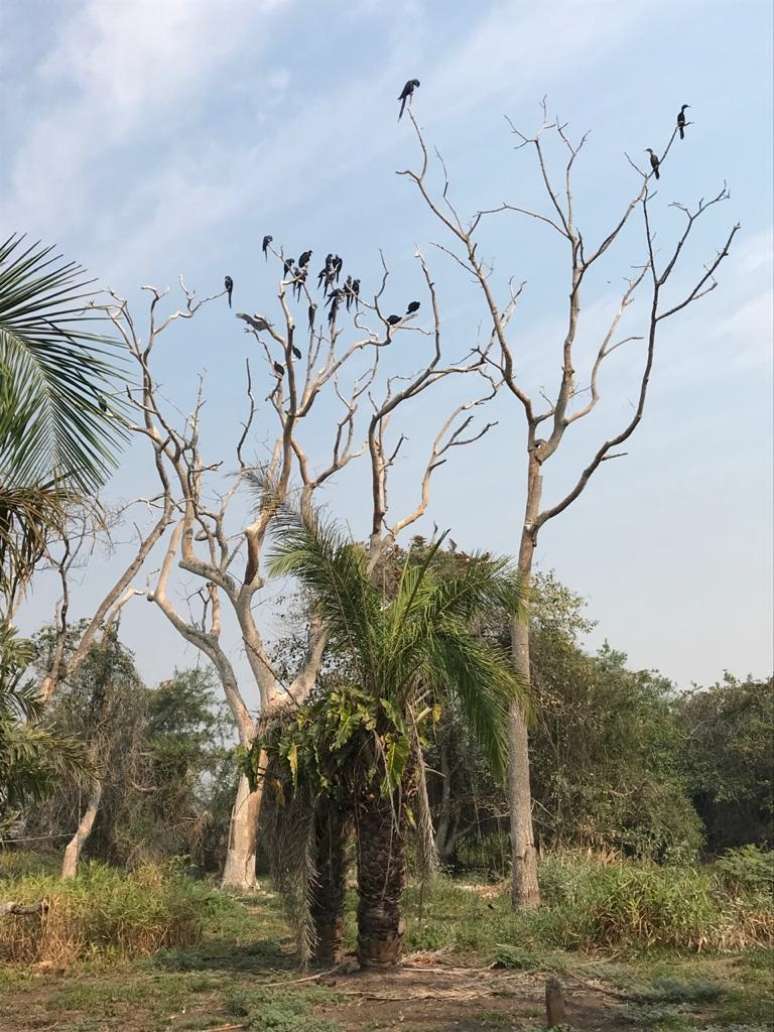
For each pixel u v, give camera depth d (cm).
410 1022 1059
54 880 1683
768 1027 995
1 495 832
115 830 3312
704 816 4544
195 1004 1175
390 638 1366
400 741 1320
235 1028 1041
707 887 1622
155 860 3209
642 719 3444
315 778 1345
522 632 1991
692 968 1366
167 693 4334
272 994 1164
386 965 1338
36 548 843
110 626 3125
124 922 1517
